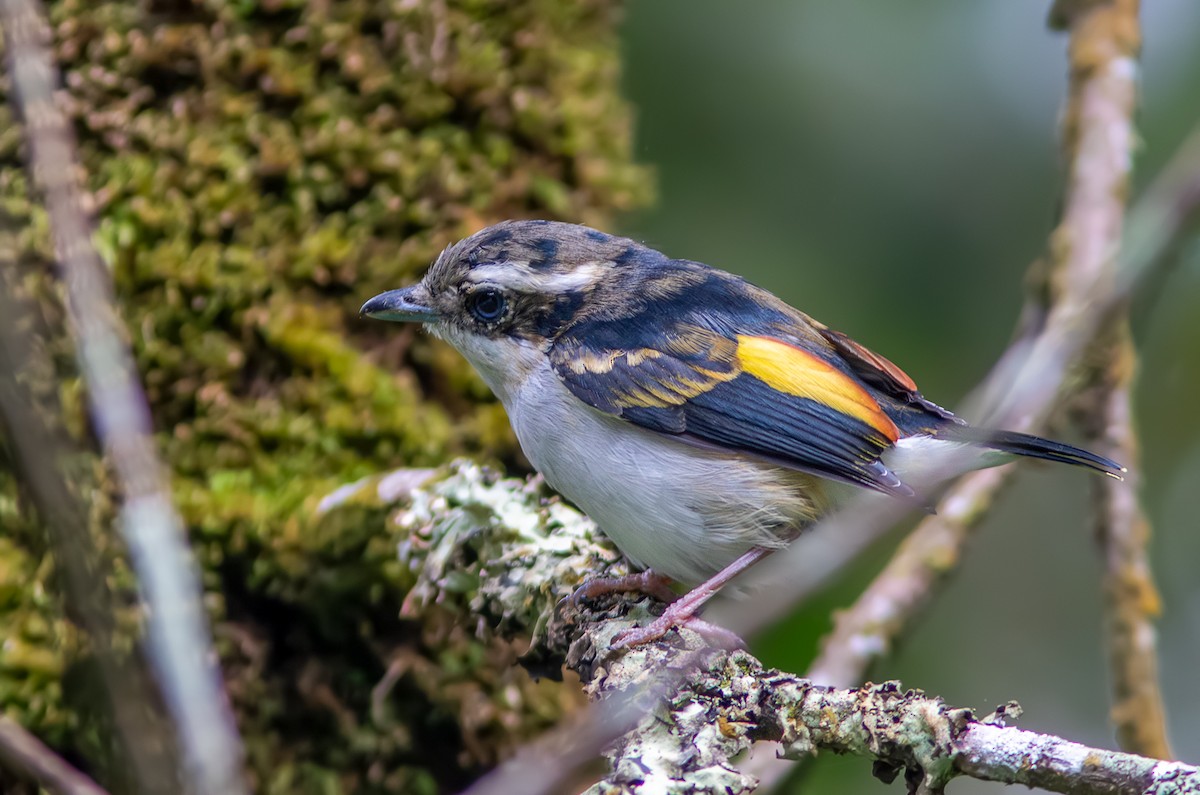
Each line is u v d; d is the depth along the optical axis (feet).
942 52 44.37
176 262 31.22
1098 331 29.01
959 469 30.30
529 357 30.73
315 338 32.01
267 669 31.60
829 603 37.91
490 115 34.40
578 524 31.50
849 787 38.17
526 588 29.37
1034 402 29.32
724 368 29.84
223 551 30.91
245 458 31.42
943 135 44.11
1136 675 30.94
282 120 32.55
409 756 31.89
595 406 29.68
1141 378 47.78
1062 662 46.29
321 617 31.63
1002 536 47.60
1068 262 32.73
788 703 23.09
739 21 43.16
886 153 43.65
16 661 28.04
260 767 31.04
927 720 21.35
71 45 31.48
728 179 42.91
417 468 32.40
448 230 33.71
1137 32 35.40
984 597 46.91
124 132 31.45
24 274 28.55
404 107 33.55
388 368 33.45
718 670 24.77
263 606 31.86
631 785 22.22
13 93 23.39
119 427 21.42
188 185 31.53
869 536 24.53
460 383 34.19
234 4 32.04
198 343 31.35
